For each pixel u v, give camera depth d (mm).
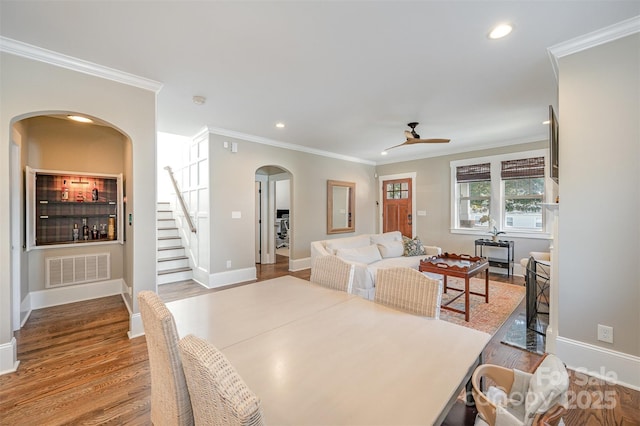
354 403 939
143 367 2369
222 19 2014
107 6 1875
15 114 2314
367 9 1913
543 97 3432
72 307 3766
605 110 2164
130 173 3105
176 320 1647
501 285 4832
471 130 4809
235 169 5055
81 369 2336
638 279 2059
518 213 5523
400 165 7367
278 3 1856
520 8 1905
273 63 2633
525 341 2855
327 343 1362
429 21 2041
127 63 2619
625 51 2082
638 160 2049
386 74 2846
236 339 1408
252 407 702
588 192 2232
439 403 941
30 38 2230
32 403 1933
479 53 2469
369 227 7723
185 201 5828
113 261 4336
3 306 2271
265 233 6898
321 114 4012
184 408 1112
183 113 3984
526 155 5324
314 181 6395
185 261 5586
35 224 3730
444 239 6512
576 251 2295
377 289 2031
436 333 1466
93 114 2672
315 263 2539
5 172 2275
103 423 1769
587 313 2252
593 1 1841
